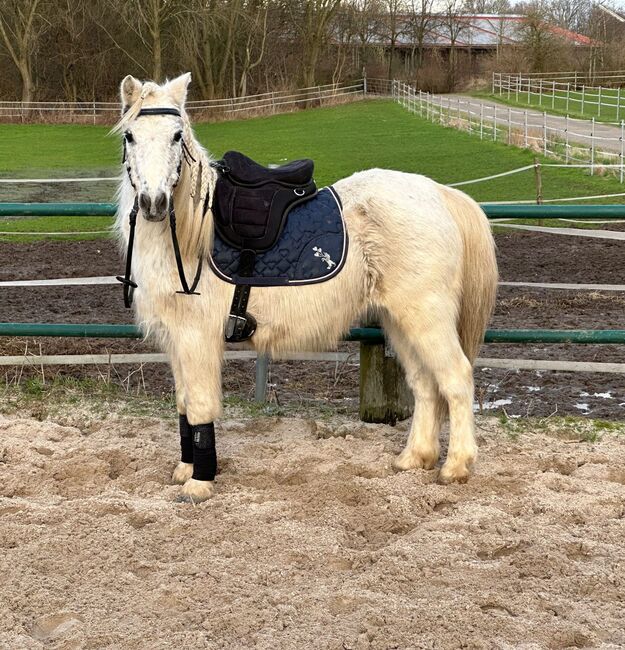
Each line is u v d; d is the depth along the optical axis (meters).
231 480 4.32
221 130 35.34
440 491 4.14
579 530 3.74
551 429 5.05
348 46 50.34
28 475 4.31
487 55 56.78
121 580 3.29
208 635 2.93
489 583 3.28
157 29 38.31
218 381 4.09
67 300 9.27
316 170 22.31
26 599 3.15
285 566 3.41
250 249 3.97
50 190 19.67
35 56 42.69
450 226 4.15
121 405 5.52
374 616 3.01
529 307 9.08
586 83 46.09
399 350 4.46
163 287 3.91
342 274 4.04
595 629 2.97
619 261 11.77
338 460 4.52
